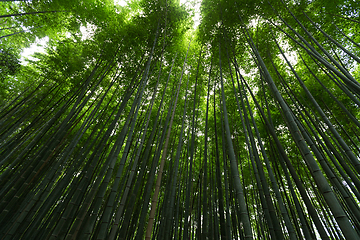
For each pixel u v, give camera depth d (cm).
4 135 511
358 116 536
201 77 599
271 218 267
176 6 531
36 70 711
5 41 653
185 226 347
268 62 507
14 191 351
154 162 348
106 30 540
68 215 302
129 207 320
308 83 573
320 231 229
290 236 249
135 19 544
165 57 580
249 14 467
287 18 462
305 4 443
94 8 524
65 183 382
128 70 542
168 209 331
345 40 502
